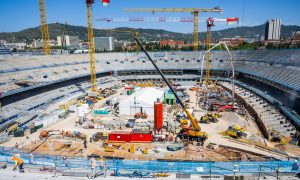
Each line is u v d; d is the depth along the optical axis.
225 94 129.88
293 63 127.56
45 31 170.62
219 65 178.12
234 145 67.19
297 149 61.94
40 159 43.78
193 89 146.12
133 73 187.50
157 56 199.88
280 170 37.06
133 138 71.31
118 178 34.44
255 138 72.44
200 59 190.25
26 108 98.69
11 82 109.62
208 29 171.75
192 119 71.19
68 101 113.00
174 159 55.88
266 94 110.06
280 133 73.69
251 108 100.50
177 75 181.88
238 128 77.00
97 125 84.81
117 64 188.25
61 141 72.00
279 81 109.62
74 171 37.03
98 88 145.00
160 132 78.25
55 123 89.81
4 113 90.06
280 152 59.84
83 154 63.28
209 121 87.56
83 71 157.00
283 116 84.50
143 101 98.81
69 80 143.88
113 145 68.88
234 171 35.97
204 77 175.12
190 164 40.31
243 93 124.31
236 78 164.00
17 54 179.75
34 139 74.25
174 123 82.50
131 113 99.94
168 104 114.69
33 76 124.50
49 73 135.12
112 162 41.72
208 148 66.25
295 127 76.31
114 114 100.31
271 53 159.00
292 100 97.06
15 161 40.00
